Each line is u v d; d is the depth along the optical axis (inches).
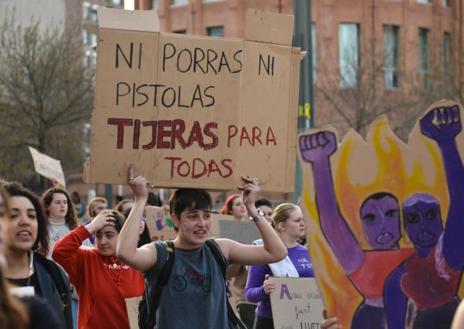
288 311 442.3
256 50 342.0
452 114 300.4
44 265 347.6
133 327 415.5
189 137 337.1
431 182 300.7
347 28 2481.5
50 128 1937.7
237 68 340.2
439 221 300.4
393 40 2514.8
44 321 227.8
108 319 419.8
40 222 348.8
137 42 335.0
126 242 321.1
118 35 334.0
